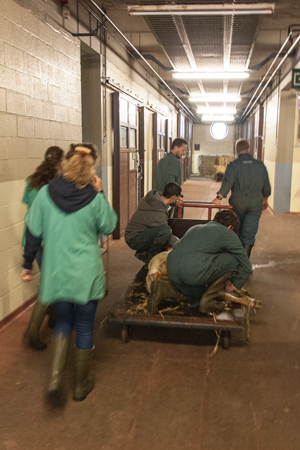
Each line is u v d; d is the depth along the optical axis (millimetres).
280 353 3135
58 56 4449
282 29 7312
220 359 3031
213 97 14281
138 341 3312
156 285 3188
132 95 8078
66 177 2309
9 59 3400
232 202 5133
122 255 6078
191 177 24297
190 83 12172
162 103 12703
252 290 4559
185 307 3318
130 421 2303
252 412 2395
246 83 13328
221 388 2646
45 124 4156
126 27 7188
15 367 2879
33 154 3922
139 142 9273
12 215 3590
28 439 2152
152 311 3148
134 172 8602
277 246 6695
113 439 2156
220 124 22641
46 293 2264
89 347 2465
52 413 2367
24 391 2592
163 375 2799
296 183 9984
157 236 4215
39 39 3957
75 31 4992
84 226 2305
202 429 2238
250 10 4820
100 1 5641
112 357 3045
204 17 5289
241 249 3143
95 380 2723
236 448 2094
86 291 2283
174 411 2396
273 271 5289
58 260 2258
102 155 6379
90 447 2096
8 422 2289
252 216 5125
